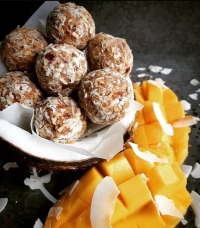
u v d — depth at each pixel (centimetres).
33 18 21
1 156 20
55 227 17
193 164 20
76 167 17
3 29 25
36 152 16
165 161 19
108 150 17
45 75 16
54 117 16
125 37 26
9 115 16
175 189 18
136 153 18
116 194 17
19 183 19
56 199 19
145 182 18
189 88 24
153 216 17
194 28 26
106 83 16
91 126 18
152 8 26
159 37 26
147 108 21
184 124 21
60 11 18
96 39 18
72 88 17
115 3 26
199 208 18
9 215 18
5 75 17
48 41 19
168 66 25
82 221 17
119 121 17
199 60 25
